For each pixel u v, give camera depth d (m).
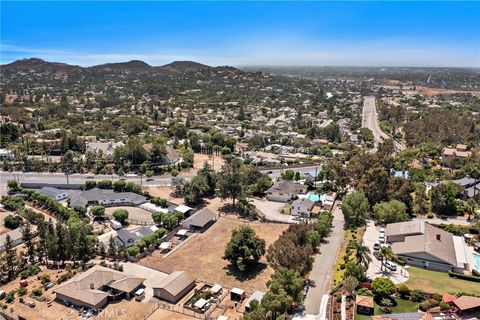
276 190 153.50
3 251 105.62
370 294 81.94
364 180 138.75
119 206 144.75
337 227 124.94
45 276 94.31
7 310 83.38
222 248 112.25
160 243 114.06
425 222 113.94
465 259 98.94
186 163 191.25
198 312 82.62
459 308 75.50
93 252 107.75
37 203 142.62
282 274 81.94
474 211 128.88
